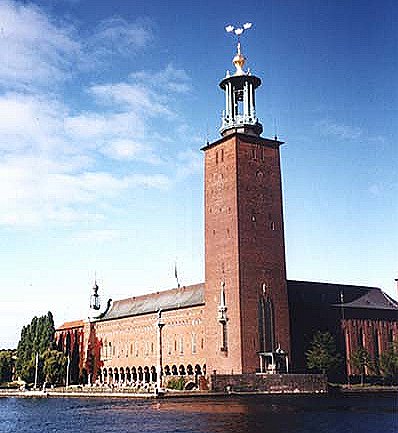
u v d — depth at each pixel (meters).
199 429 51.19
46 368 143.88
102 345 148.38
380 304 132.38
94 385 135.25
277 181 111.62
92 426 56.94
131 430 52.03
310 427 52.28
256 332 102.31
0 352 174.62
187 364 114.56
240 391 94.06
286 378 97.12
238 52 114.38
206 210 112.06
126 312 143.25
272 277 106.56
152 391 97.06
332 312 122.88
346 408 69.69
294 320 117.00
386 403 77.75
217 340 105.00
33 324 155.25
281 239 109.31
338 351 121.50
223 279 105.88
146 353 129.88
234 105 114.12
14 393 124.81
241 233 105.00
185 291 125.50
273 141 112.69
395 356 121.38
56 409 80.31
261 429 50.94
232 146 108.81
